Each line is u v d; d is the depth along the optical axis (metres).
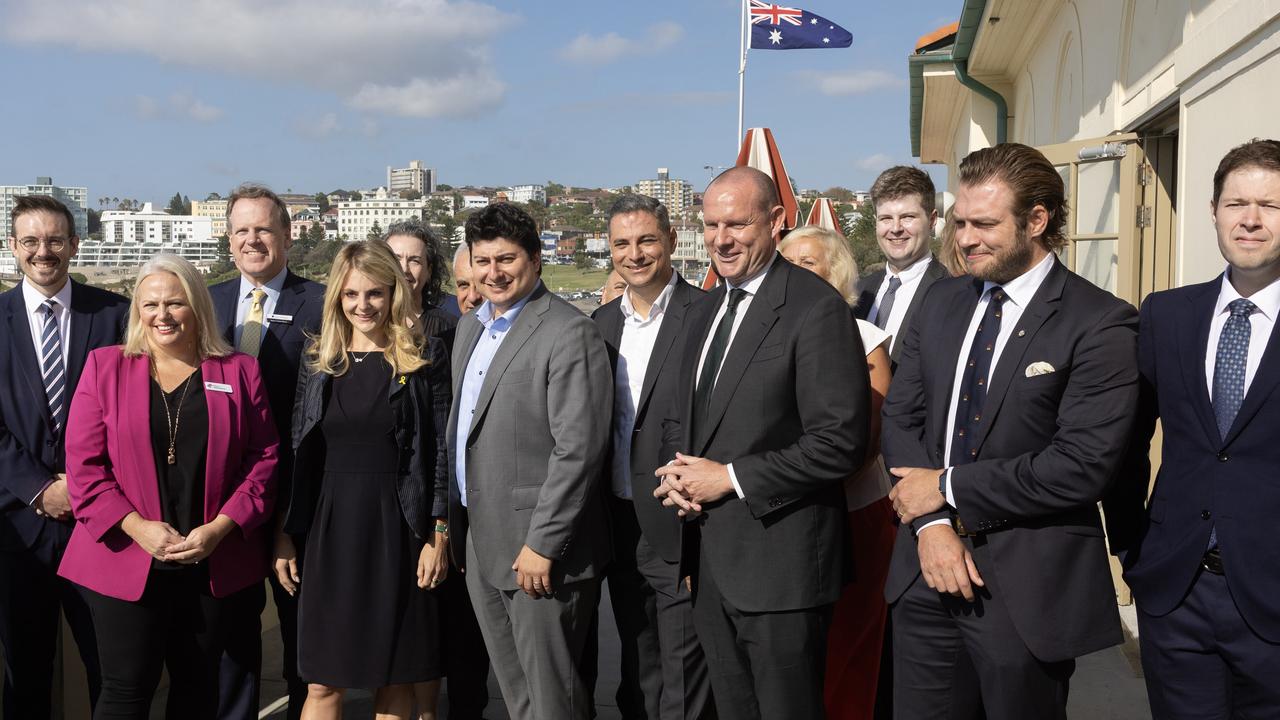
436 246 4.49
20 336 3.54
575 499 3.01
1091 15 6.10
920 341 2.59
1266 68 3.24
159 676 3.28
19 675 3.50
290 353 3.77
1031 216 2.29
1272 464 2.13
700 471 2.68
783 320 2.69
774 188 2.84
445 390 3.41
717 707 2.84
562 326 3.12
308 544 3.31
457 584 3.58
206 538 3.20
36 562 3.47
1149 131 5.00
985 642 2.31
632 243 3.25
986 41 8.32
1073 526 2.26
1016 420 2.28
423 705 3.61
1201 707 2.27
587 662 3.38
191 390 3.29
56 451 3.51
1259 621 2.12
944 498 2.35
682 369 2.94
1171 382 2.29
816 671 2.68
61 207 3.59
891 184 3.96
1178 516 2.27
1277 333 2.13
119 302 3.77
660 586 3.22
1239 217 2.11
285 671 3.80
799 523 2.64
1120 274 5.09
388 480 3.28
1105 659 4.21
